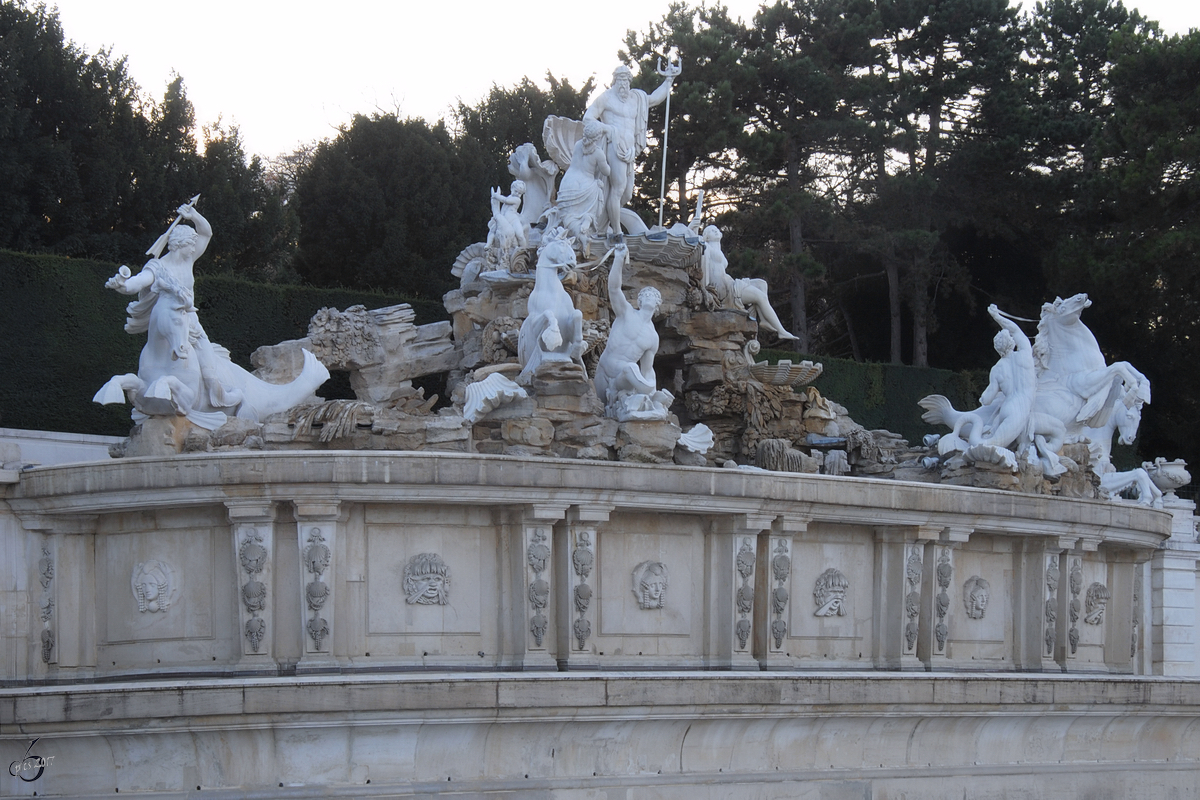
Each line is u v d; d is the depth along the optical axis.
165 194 54.09
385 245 56.66
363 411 27.39
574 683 23.59
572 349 29.12
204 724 22.03
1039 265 64.12
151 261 28.44
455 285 57.50
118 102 54.09
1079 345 36.81
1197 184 54.88
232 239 56.09
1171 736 31.61
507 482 25.80
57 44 53.19
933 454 34.81
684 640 28.23
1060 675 30.33
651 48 64.69
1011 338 35.16
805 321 62.19
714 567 28.44
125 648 26.61
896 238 60.53
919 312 62.59
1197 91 55.47
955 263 63.34
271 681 22.22
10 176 49.09
